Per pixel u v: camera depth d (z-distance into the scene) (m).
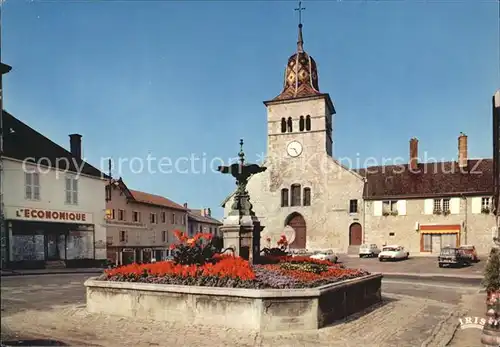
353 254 40.56
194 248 12.02
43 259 28.17
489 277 8.52
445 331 9.68
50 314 11.10
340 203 42.16
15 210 26.19
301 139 44.34
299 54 47.34
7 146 26.25
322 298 9.78
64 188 30.28
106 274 11.85
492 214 37.19
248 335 8.92
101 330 9.39
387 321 10.80
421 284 20.81
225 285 10.04
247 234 14.91
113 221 42.88
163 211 53.31
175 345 8.26
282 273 11.12
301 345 8.34
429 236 39.41
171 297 10.22
